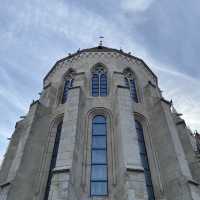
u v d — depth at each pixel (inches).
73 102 894.4
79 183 742.5
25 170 807.1
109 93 1072.8
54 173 652.1
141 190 621.3
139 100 1130.7
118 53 1275.8
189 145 983.6
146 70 1341.0
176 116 1146.7
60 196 598.9
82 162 810.8
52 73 1328.7
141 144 951.6
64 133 784.3
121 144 752.3
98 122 973.8
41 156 895.1
